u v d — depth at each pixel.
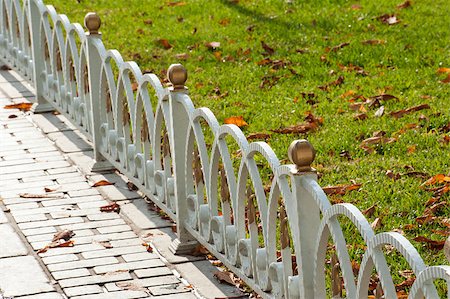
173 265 6.30
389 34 11.64
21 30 10.16
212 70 10.70
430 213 6.76
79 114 8.52
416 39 11.37
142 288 5.95
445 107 9.04
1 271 6.22
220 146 5.73
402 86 9.77
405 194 7.11
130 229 6.92
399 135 8.36
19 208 7.32
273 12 12.98
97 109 7.99
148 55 11.40
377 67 10.51
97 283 6.02
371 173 7.57
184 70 6.28
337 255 4.60
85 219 7.11
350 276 4.45
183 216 6.43
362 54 10.91
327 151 8.14
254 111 9.31
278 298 5.12
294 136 8.57
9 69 11.48
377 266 4.17
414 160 7.79
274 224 5.15
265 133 8.58
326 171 7.70
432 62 10.54
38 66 9.62
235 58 11.12
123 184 7.82
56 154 8.59
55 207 7.33
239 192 5.51
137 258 6.40
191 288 5.95
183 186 6.39
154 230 6.89
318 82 10.09
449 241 3.66
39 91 9.71
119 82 7.37
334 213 4.46
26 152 8.66
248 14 12.92
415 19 12.23
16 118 9.65
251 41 11.72
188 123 6.34
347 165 7.79
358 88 9.81
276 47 11.45
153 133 6.82
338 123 8.80
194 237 6.38
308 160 4.68
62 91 8.99
